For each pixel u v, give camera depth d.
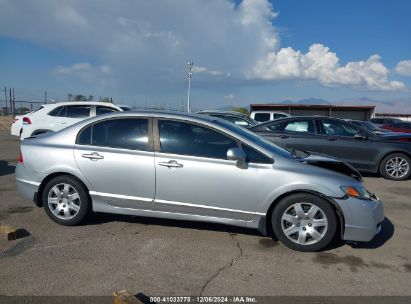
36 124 11.59
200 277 3.85
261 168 4.60
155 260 4.20
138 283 3.68
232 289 3.63
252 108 40.62
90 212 5.23
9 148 13.59
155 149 4.88
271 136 9.76
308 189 4.48
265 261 4.28
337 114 40.38
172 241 4.75
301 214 4.54
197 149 4.79
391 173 9.48
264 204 4.59
